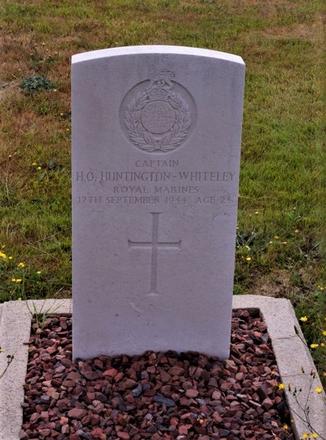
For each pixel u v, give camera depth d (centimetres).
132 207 189
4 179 310
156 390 192
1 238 268
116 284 197
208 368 201
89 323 200
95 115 180
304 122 374
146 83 179
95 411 185
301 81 423
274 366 204
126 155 184
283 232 277
